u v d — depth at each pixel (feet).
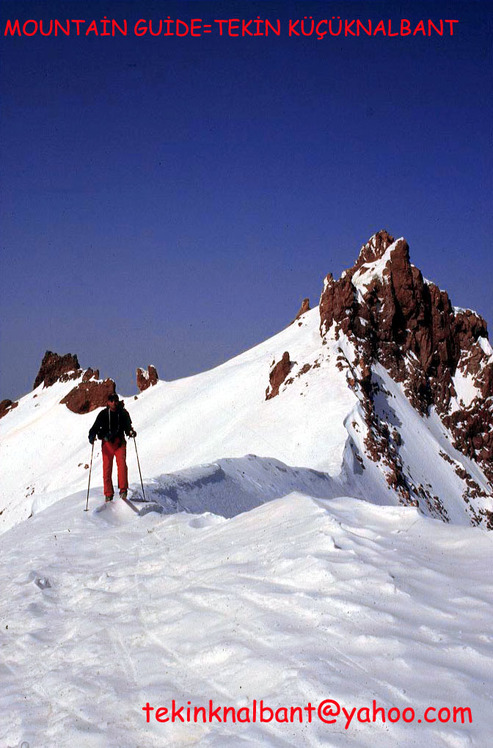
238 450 189.98
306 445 169.37
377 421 192.34
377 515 28.91
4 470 362.53
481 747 13.42
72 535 40.45
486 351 268.41
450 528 26.32
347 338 233.96
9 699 19.52
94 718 17.31
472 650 16.67
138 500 51.85
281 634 18.90
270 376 229.86
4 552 39.42
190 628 21.35
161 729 16.22
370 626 18.49
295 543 25.82
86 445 344.28
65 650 22.34
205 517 39.70
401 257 254.68
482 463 241.35
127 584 28.35
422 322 254.06
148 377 369.09
